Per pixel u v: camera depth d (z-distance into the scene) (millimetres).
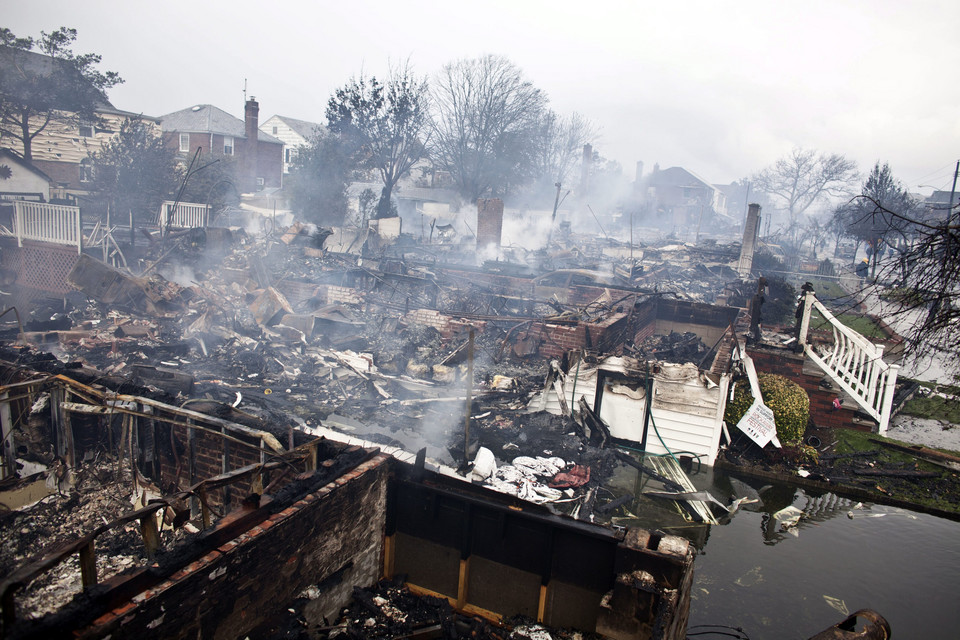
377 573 5766
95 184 24047
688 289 23469
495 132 43344
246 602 3953
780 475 8508
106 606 3039
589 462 8430
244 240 18516
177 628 3410
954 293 4828
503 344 11602
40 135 27344
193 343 11328
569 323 11523
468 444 8062
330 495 4656
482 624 5336
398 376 10641
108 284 12359
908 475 8664
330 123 32188
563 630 5363
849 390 10461
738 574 6398
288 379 10258
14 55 23047
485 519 5590
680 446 8938
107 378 6449
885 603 6035
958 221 4906
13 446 5980
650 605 4535
